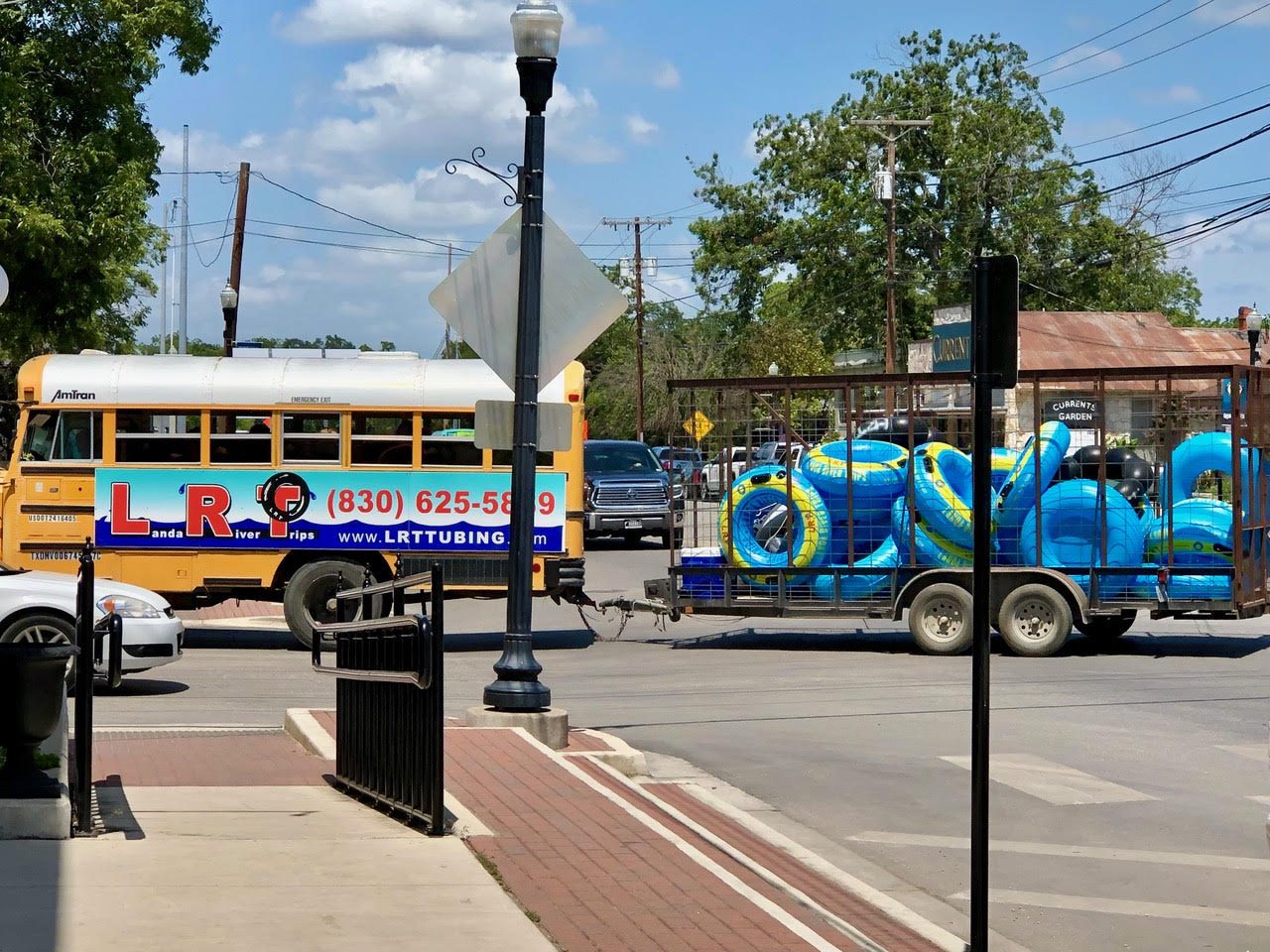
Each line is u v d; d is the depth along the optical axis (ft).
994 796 33.50
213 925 20.39
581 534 60.64
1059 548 57.26
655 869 24.38
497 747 34.32
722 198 193.36
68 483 59.88
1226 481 56.70
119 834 25.79
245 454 60.03
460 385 59.77
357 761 29.99
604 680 52.65
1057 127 190.39
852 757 37.99
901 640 64.03
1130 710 44.70
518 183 36.45
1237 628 68.08
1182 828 30.66
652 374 273.95
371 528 59.72
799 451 60.13
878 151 186.91
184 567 59.88
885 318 188.96
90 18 80.38
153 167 84.79
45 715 26.17
